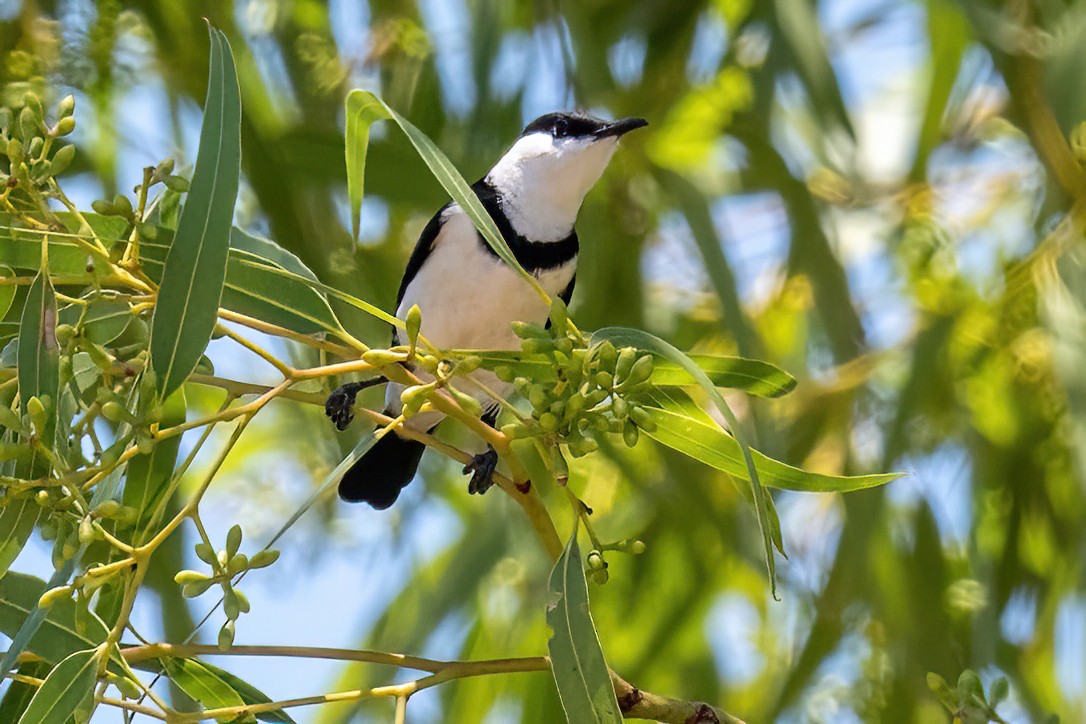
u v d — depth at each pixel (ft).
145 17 29.01
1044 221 32.55
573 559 15.97
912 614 31.78
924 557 32.22
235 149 15.62
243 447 35.14
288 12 30.53
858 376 32.91
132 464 18.24
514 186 28.60
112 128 30.27
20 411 16.12
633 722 30.09
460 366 15.81
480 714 32.89
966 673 17.84
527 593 32.76
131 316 17.72
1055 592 32.14
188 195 15.44
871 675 31.71
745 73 33.76
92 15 27.78
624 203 32.81
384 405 33.01
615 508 33.71
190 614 28.19
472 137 29.35
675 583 33.99
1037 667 32.86
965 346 32.55
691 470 31.07
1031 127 31.58
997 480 32.32
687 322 35.12
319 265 28.50
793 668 32.32
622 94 33.04
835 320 32.14
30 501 16.47
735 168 35.42
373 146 29.45
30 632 15.85
